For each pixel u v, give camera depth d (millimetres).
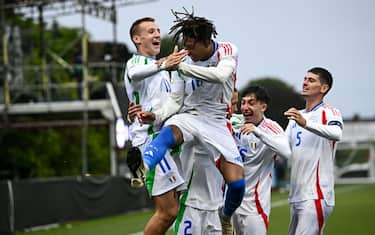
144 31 14500
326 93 15984
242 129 14984
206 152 13172
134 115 13844
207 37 12562
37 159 55875
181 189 13508
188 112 13055
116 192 42562
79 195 38375
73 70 49750
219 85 12867
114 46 49094
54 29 66000
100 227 34719
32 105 48656
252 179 15867
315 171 15602
